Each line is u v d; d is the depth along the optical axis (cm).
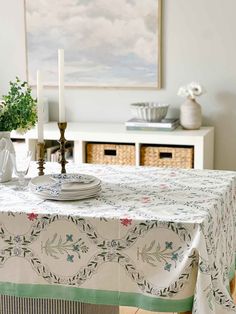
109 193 267
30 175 297
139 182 285
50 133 461
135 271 233
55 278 240
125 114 492
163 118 463
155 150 447
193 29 468
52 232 237
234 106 470
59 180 270
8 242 242
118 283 235
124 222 230
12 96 287
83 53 490
